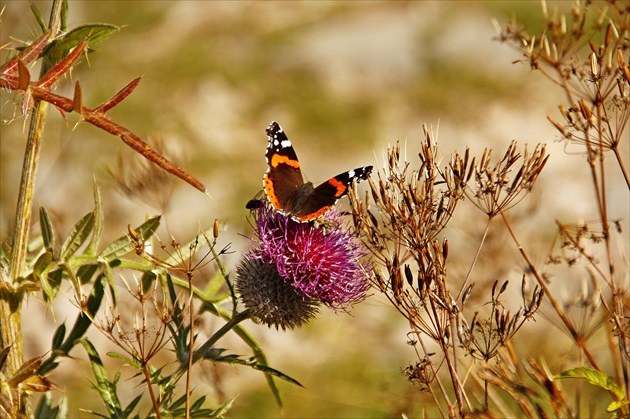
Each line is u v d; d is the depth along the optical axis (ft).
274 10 75.25
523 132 63.05
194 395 30.58
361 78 68.18
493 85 67.00
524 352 30.07
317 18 75.10
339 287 18.12
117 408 15.90
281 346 36.24
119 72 61.46
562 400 17.81
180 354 16.49
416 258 16.46
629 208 52.29
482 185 16.88
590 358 18.71
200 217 48.03
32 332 32.35
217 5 73.20
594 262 19.90
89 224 16.16
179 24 69.41
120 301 21.79
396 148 16.62
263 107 63.72
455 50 70.33
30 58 14.38
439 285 16.28
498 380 17.01
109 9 65.57
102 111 13.62
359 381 33.71
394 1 77.82
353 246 18.54
